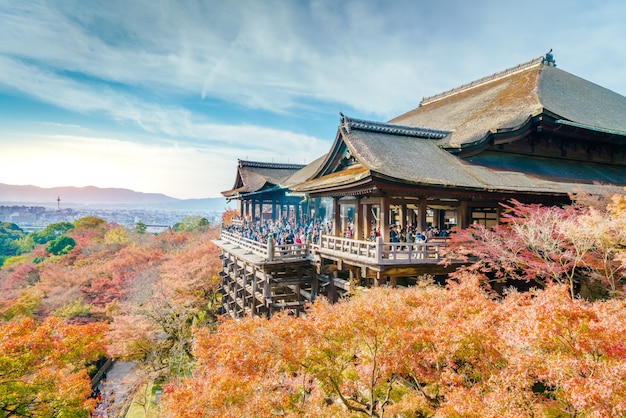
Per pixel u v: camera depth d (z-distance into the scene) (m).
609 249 11.08
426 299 9.39
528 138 21.95
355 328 7.67
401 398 8.68
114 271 39.53
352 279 16.69
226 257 29.77
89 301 35.94
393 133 20.38
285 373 9.10
